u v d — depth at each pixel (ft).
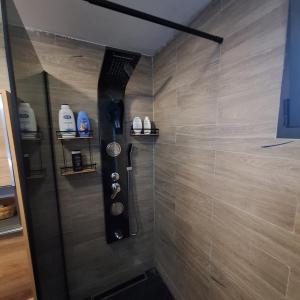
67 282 4.68
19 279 2.95
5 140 2.43
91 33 4.02
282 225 2.25
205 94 3.36
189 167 3.96
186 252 4.33
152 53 4.99
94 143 4.62
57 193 4.31
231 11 2.72
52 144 4.17
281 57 2.12
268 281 2.48
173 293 5.03
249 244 2.72
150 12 3.40
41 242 3.22
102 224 4.95
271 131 2.29
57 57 4.07
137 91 5.01
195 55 3.54
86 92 4.43
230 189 2.98
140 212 5.50
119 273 5.41
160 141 5.04
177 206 4.52
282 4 2.07
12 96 2.41
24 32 3.02
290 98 1.97
